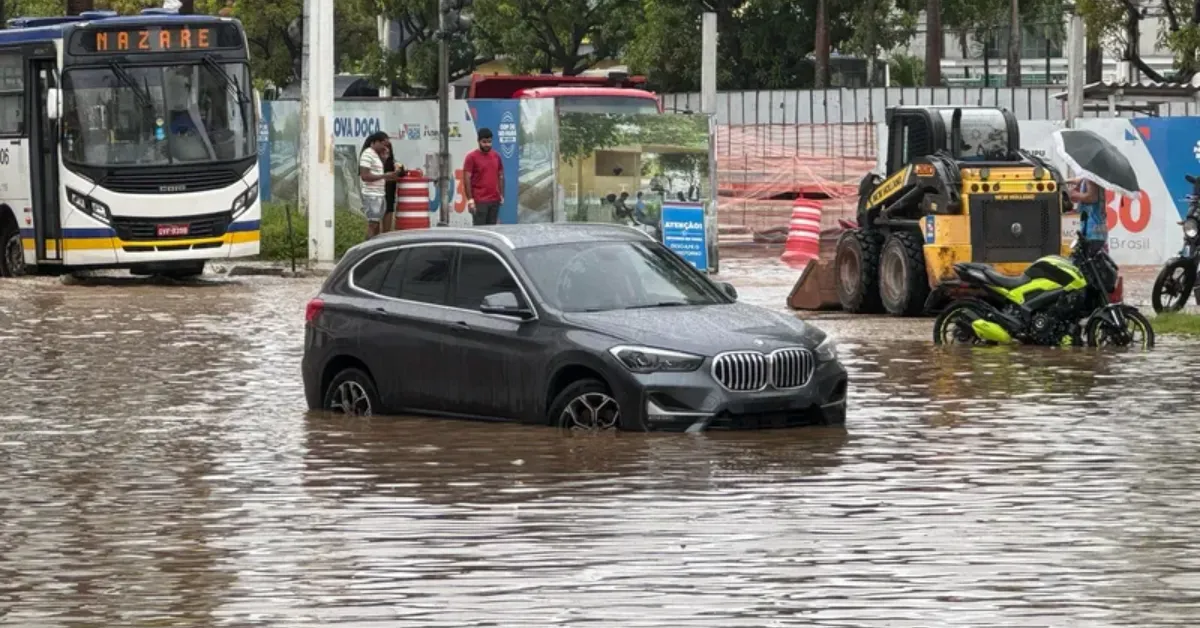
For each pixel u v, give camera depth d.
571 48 138.12
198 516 24.16
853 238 54.56
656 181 73.94
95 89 66.00
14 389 37.75
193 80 66.94
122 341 46.69
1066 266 43.81
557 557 21.17
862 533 22.31
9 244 69.12
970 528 22.59
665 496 24.84
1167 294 51.62
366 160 71.50
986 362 40.81
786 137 94.88
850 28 135.50
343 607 19.00
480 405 31.50
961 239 51.16
